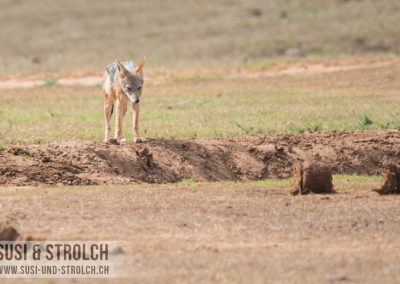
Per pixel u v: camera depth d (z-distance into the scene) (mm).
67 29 196125
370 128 61469
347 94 83812
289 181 44375
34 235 27250
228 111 73938
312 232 29328
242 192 38312
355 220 31281
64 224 29812
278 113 71000
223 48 160625
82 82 107438
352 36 164000
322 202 35344
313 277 22422
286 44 160000
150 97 87812
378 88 88125
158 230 29297
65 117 72500
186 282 21859
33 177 41969
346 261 24469
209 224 30469
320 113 69812
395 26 173375
